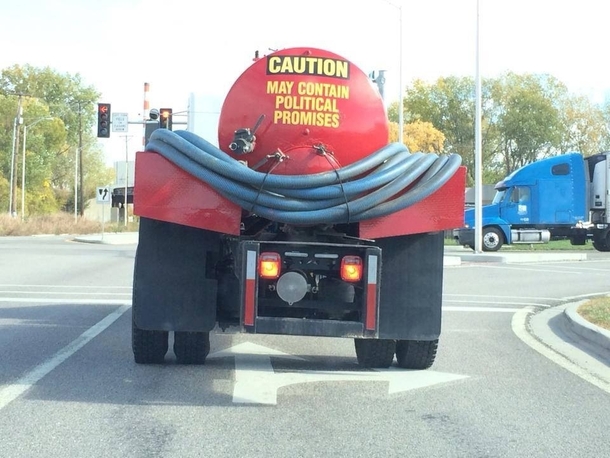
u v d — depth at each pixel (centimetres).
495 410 643
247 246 634
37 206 7956
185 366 784
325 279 668
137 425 575
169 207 643
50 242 3969
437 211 655
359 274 641
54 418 589
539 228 3462
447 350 922
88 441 535
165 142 649
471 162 7575
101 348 873
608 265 2516
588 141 7569
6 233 5303
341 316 663
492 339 1012
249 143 679
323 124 693
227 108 705
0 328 1016
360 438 555
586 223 3478
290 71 696
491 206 3466
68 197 9831
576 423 607
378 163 663
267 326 636
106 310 1204
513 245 3909
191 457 506
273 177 625
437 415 623
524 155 7725
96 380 713
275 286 651
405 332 693
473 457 518
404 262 694
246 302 634
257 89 697
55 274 1867
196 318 690
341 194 631
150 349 759
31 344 898
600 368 829
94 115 10512
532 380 761
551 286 1778
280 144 693
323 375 761
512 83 7544
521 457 521
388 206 639
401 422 600
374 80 765
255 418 602
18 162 7912
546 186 3450
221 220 641
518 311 1314
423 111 7656
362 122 699
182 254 690
